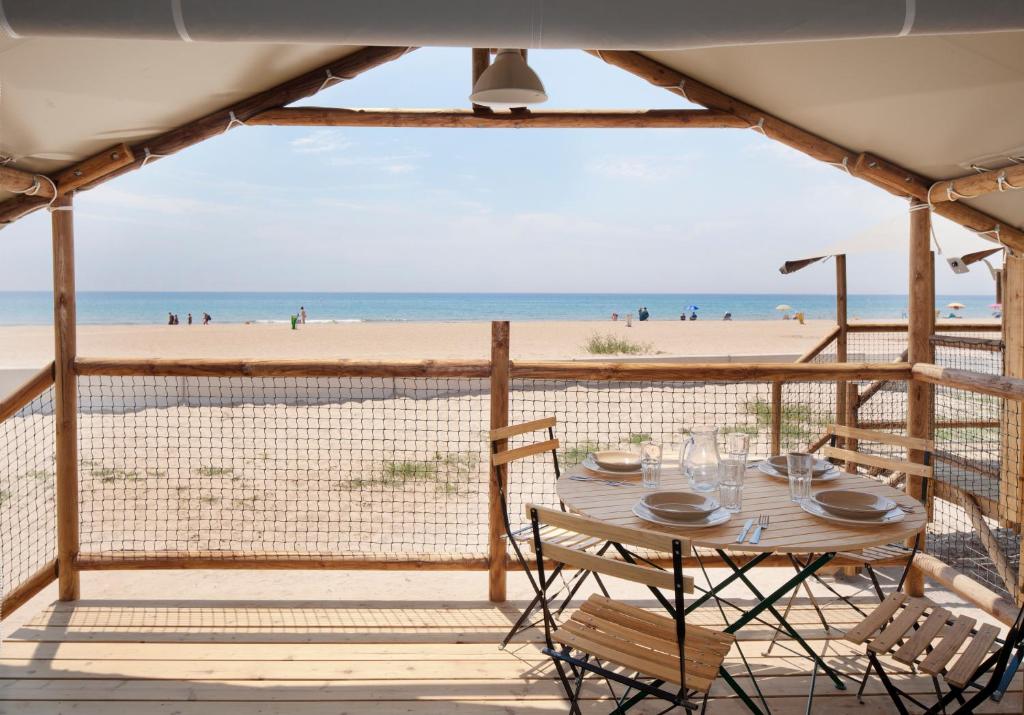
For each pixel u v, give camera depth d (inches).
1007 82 135.9
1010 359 193.3
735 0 88.1
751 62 153.6
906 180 174.2
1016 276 193.5
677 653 96.3
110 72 135.5
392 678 133.6
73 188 163.8
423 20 88.2
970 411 328.2
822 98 159.2
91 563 167.0
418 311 3164.4
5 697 126.2
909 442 137.8
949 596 172.7
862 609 165.0
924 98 147.3
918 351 176.7
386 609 165.2
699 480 122.2
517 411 419.2
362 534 215.5
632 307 3535.9
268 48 146.9
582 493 120.3
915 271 177.2
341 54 167.5
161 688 129.7
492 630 154.3
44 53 124.3
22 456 317.7
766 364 171.8
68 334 163.8
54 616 159.6
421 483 274.2
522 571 190.1
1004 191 166.1
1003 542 215.6
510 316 2950.3
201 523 224.1
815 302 3927.2
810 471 114.9
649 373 169.0
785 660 141.2
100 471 287.7
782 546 93.4
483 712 122.4
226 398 458.0
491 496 167.2
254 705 124.0
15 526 227.3
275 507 242.7
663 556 169.9
